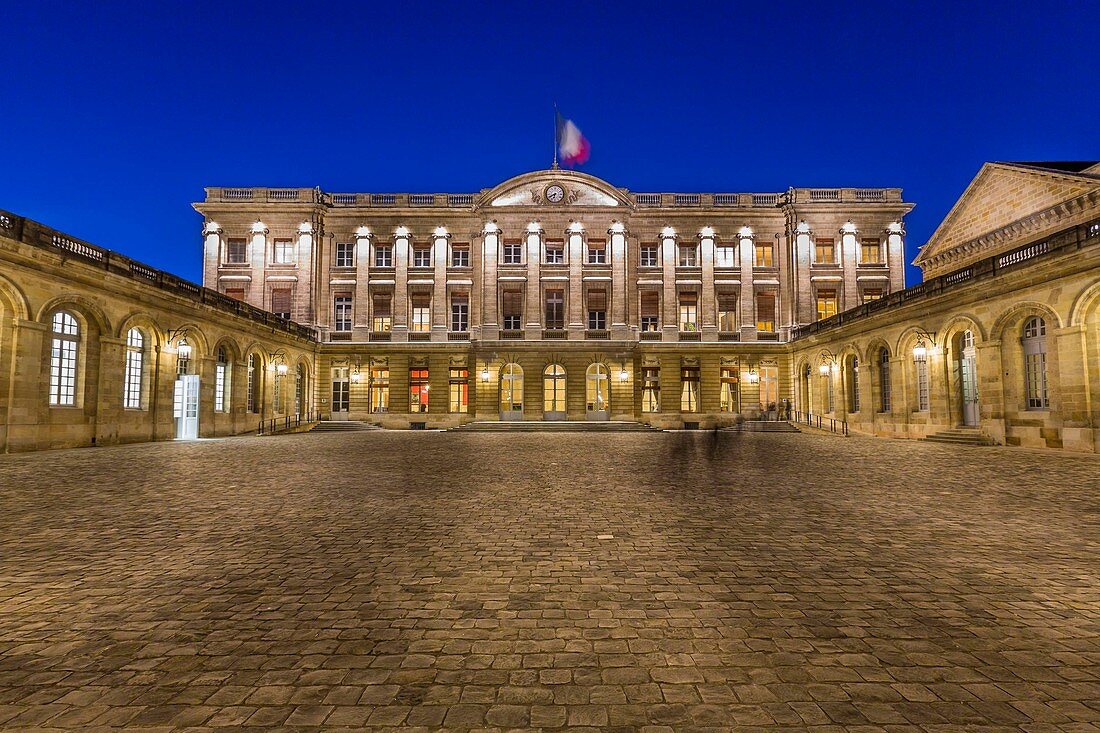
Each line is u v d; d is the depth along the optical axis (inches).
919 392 997.2
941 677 130.2
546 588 188.4
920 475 466.6
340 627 157.5
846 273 1499.8
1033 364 774.5
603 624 159.3
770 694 123.0
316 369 1497.3
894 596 181.6
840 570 207.9
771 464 553.3
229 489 391.5
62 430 756.6
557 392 1486.2
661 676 130.7
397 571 206.2
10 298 682.8
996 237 1087.0
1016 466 533.0
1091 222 664.4
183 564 214.8
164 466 533.6
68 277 757.3
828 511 312.7
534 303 1510.8
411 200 1572.3
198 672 132.6
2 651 143.3
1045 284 734.5
